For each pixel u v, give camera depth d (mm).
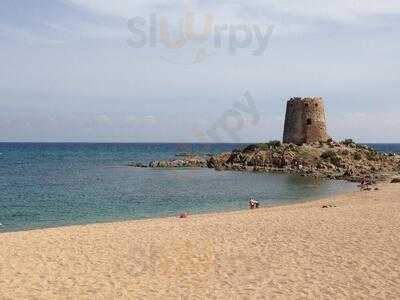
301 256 17547
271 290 13844
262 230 22250
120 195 51000
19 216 36688
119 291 13781
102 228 23891
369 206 31156
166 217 34094
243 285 14344
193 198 48531
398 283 14383
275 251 18297
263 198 48188
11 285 14172
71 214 37781
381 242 19391
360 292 13625
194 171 86938
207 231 22172
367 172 76938
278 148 90188
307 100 94062
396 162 90875
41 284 14336
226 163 93812
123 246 19172
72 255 17766
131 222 28078
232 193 52844
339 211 28500
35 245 19344
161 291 13805
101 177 74312
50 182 65375
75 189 56656
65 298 13156
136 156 155625
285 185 61531
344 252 17969
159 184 63438
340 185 61406
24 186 59594
